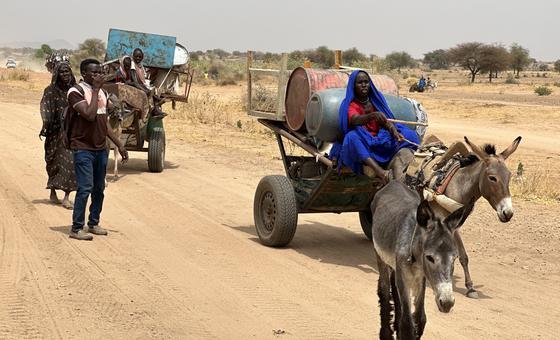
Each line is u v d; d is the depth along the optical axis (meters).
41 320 6.82
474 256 10.38
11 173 15.23
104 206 12.59
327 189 10.10
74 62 78.31
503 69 95.56
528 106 39.75
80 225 10.09
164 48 19.09
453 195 8.43
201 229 11.30
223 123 28.89
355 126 9.18
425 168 8.70
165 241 10.36
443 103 42.97
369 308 7.84
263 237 10.59
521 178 16.64
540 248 10.84
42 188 13.80
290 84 10.57
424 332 7.22
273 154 20.56
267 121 11.41
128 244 10.02
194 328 6.95
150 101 16.19
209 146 22.14
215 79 67.25
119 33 18.94
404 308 5.89
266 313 7.52
